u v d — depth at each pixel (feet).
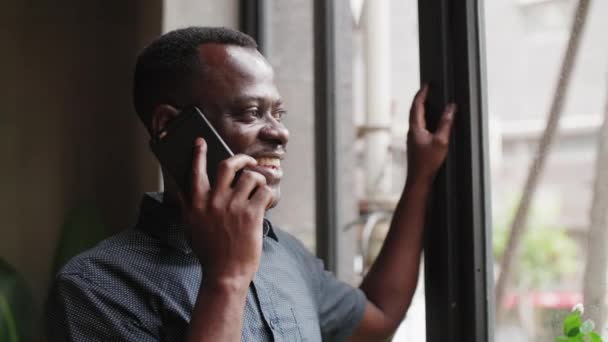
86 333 3.02
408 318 4.98
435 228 4.12
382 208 5.96
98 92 7.37
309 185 6.71
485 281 4.02
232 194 2.88
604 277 3.88
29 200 7.09
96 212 6.72
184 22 6.14
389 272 4.14
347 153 6.02
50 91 7.20
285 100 6.57
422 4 4.22
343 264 5.96
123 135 7.41
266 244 3.75
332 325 4.05
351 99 6.08
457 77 4.07
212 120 3.29
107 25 7.44
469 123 3.99
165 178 3.40
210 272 2.83
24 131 7.11
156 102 3.44
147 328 3.07
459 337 4.04
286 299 3.53
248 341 3.22
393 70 5.79
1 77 7.05
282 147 3.43
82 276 3.10
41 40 7.20
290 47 6.59
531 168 4.34
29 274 7.04
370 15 5.97
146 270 3.19
